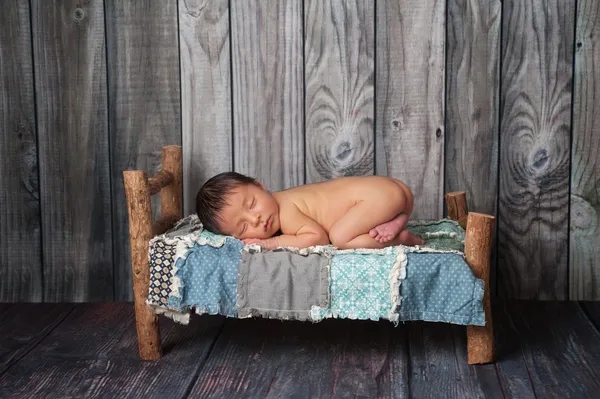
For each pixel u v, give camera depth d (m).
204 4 2.61
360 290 2.02
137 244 2.16
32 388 2.01
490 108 2.60
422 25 2.57
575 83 2.56
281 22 2.61
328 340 2.33
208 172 2.71
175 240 2.12
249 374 2.09
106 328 2.48
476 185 2.65
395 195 2.26
